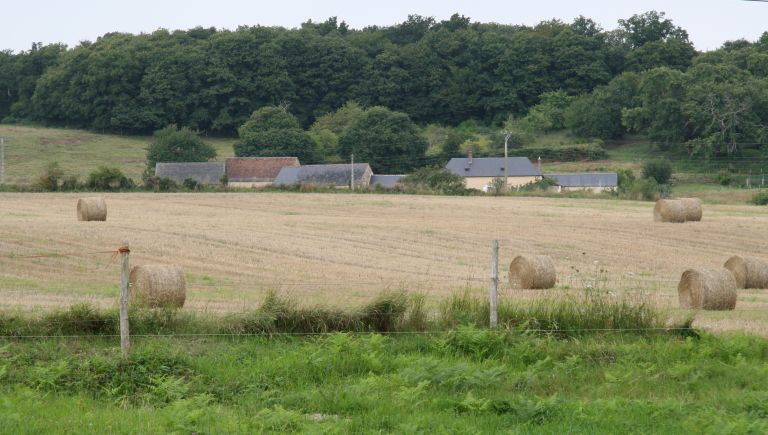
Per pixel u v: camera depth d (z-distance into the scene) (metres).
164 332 19.64
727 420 13.26
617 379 16.23
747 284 37.47
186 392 15.09
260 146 156.38
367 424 13.11
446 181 105.50
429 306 22.88
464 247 50.66
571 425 13.08
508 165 134.75
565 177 130.62
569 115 173.12
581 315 20.77
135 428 12.73
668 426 13.13
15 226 53.41
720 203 100.25
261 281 36.09
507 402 14.01
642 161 149.88
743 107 142.88
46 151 163.62
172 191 95.69
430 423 13.10
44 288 31.06
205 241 49.41
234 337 19.47
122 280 17.19
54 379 15.61
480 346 18.66
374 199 88.56
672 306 29.61
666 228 61.56
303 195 92.50
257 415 13.23
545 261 34.56
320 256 45.44
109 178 94.81
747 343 19.42
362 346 18.41
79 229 52.66
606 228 61.34
